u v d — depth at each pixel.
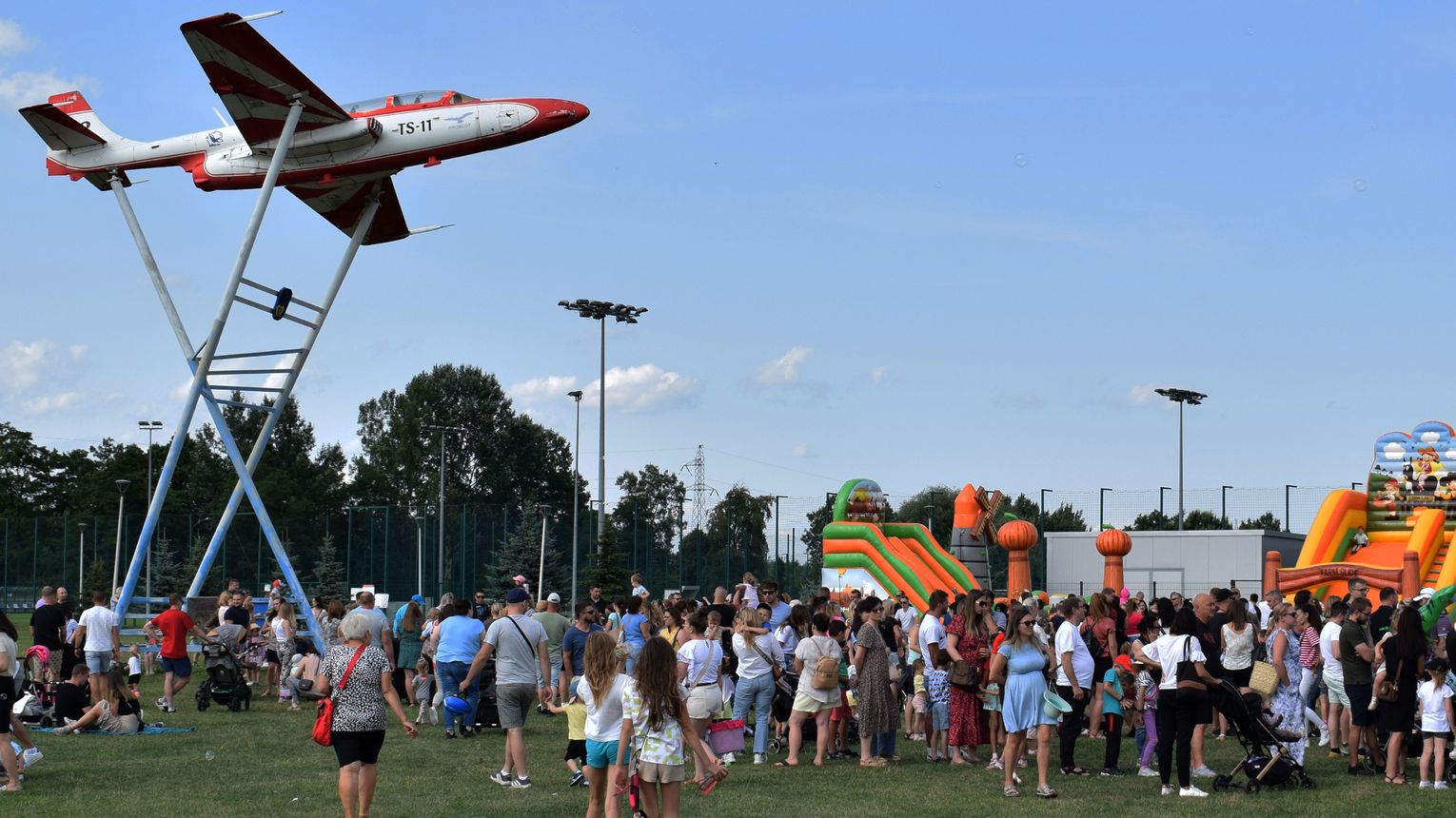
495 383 111.38
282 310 26.67
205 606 27.55
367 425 111.75
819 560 54.22
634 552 51.72
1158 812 12.57
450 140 26.30
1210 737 18.61
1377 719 15.46
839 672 16.86
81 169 27.67
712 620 14.62
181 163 27.48
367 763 11.01
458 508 100.19
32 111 27.00
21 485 99.50
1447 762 15.32
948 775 15.01
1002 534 36.19
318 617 25.81
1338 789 14.08
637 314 49.31
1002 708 13.70
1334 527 34.50
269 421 27.27
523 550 56.50
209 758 15.84
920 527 41.00
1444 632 18.08
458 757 16.16
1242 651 15.70
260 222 25.12
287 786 13.91
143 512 96.69
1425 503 34.94
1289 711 14.43
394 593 54.22
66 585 61.91
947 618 16.81
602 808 10.66
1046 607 25.19
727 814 12.41
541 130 26.69
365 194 28.22
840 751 16.59
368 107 26.89
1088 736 18.77
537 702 22.78
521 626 14.12
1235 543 44.28
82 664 18.64
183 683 21.45
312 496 102.06
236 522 58.94
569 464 113.94
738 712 15.85
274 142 26.19
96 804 12.73
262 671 28.38
